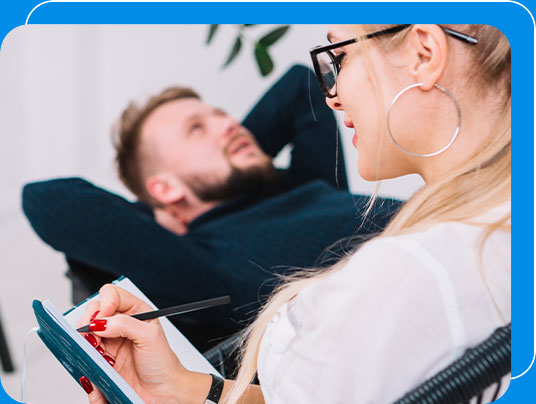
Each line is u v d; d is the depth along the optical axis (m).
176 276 1.85
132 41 2.62
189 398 0.99
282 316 0.86
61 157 2.73
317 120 2.33
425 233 0.72
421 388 0.70
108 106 2.66
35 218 1.91
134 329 0.96
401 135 0.80
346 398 0.72
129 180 2.38
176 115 2.40
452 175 0.78
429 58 0.76
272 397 0.83
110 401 0.91
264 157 2.35
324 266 1.87
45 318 0.85
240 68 2.65
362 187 2.33
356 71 0.82
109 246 1.87
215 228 2.05
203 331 1.83
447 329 0.69
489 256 0.71
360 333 0.71
